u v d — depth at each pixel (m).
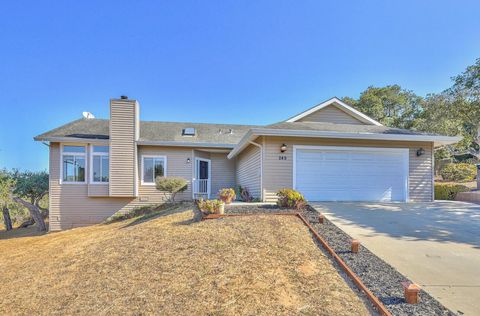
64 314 4.06
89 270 5.44
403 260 4.97
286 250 5.32
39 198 17.62
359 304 3.60
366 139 11.19
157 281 4.60
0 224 18.77
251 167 12.99
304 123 13.50
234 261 4.96
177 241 6.12
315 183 11.02
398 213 8.82
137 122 14.91
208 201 7.95
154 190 15.28
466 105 19.00
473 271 4.54
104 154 14.56
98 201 14.63
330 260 4.93
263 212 7.96
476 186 16.83
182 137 16.45
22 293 4.95
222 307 3.75
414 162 11.65
